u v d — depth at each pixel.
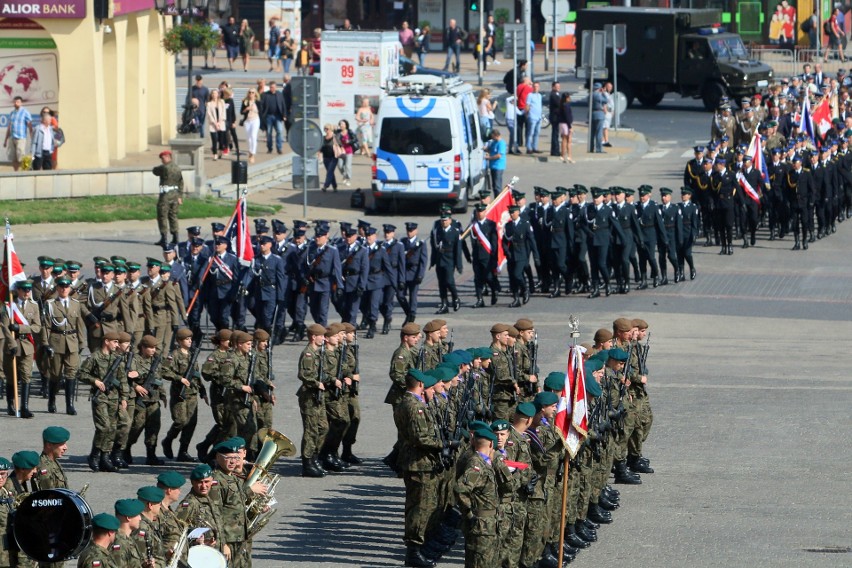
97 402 60.38
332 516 55.00
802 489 58.47
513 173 146.75
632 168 149.38
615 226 100.38
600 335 60.25
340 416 61.06
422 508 49.19
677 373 79.88
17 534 35.50
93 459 61.09
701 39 188.50
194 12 146.88
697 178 116.88
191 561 37.84
